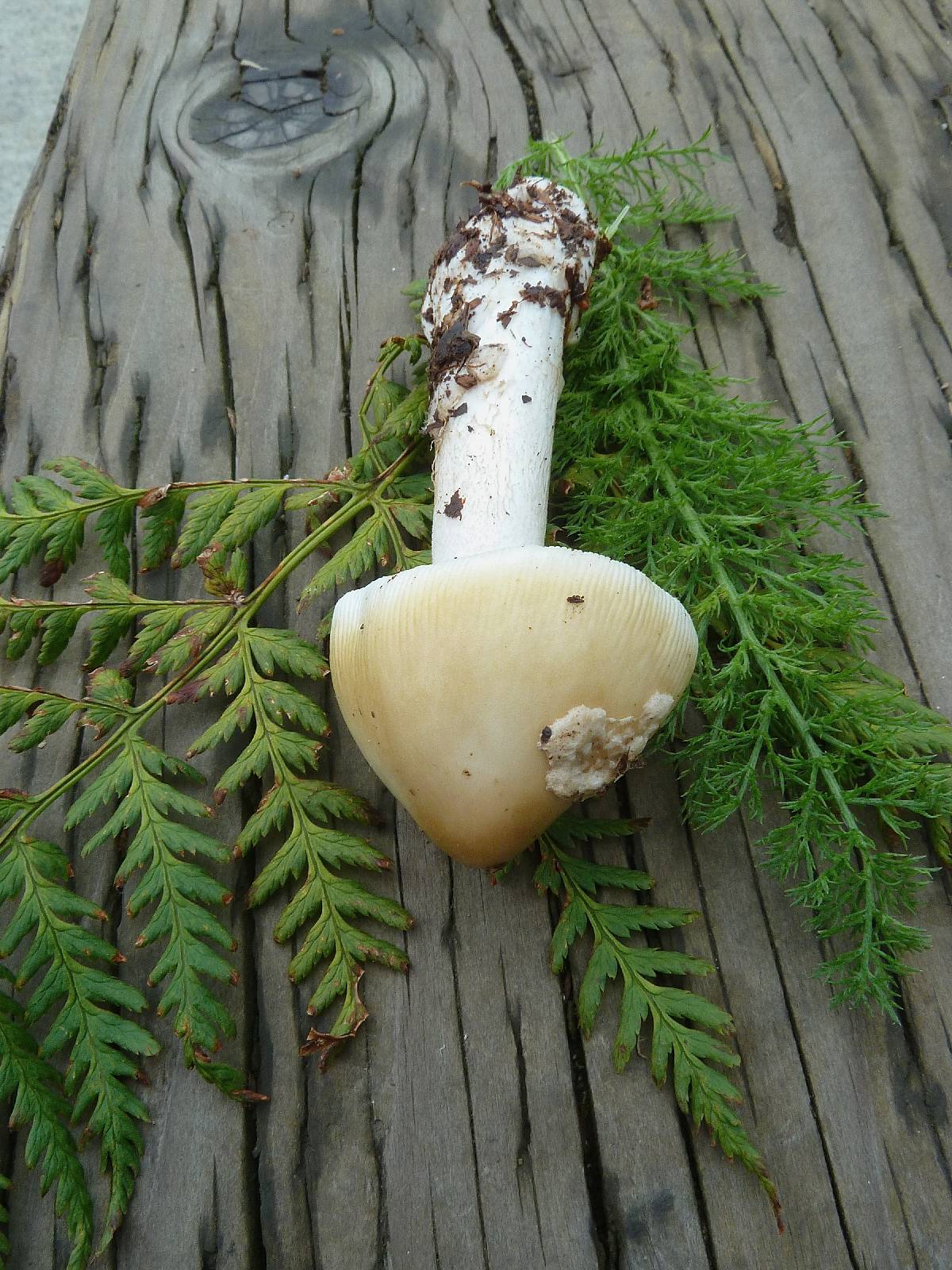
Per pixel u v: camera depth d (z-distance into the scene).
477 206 0.38
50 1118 0.24
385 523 0.29
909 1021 0.26
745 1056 0.25
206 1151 0.25
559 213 0.29
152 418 0.34
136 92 0.41
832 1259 0.24
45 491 0.30
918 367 0.34
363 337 0.35
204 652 0.28
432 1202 0.24
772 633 0.28
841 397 0.34
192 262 0.37
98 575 0.28
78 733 0.29
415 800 0.24
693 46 0.41
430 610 0.23
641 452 0.31
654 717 0.24
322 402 0.34
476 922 0.27
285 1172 0.25
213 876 0.27
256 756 0.26
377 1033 0.26
